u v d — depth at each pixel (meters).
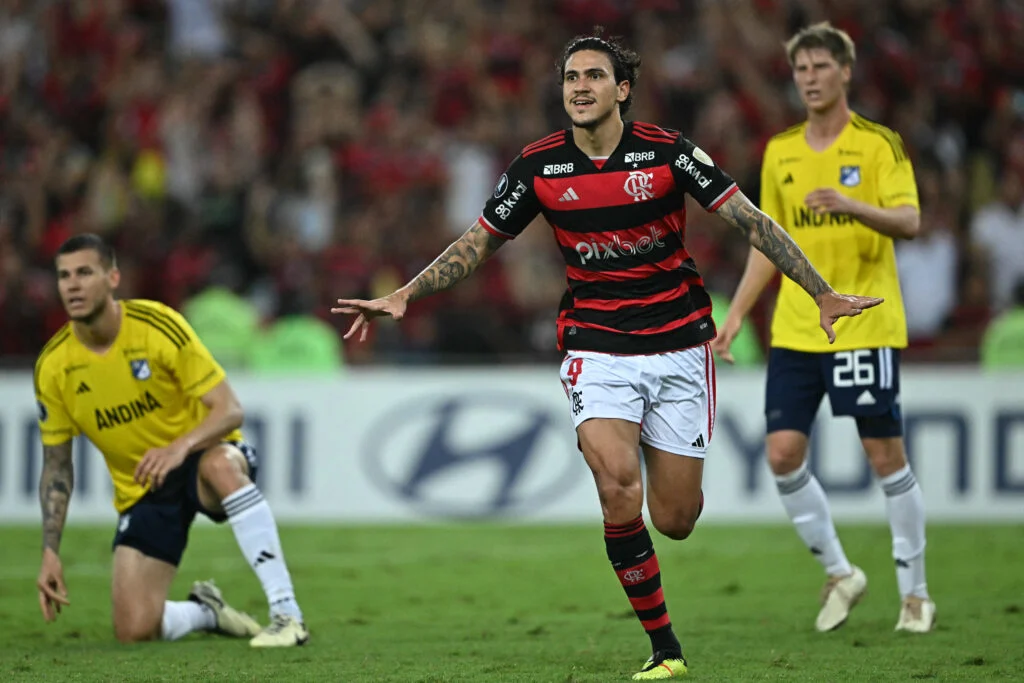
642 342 15.41
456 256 15.93
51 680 15.46
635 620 21.27
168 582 19.83
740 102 50.53
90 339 19.56
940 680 15.17
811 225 20.23
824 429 36.00
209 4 56.66
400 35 54.62
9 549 31.45
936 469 36.09
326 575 27.42
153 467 18.61
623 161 15.30
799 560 29.05
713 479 36.50
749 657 17.12
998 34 53.47
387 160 49.69
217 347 40.28
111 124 53.22
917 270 43.84
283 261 45.97
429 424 37.12
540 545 32.12
